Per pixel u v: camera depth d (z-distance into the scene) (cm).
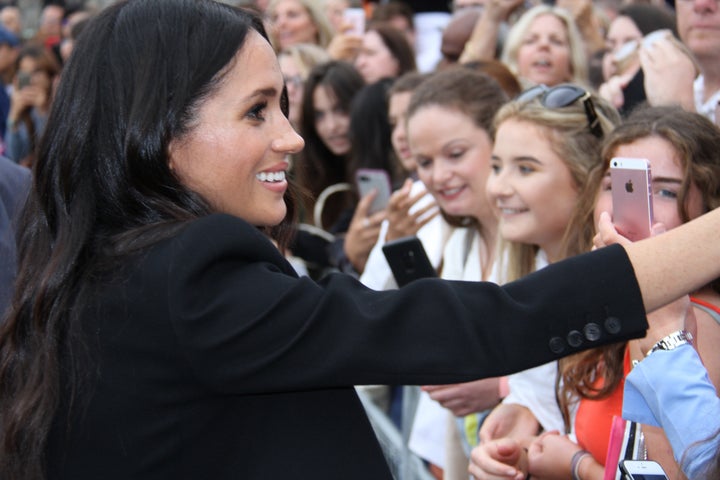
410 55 570
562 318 146
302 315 146
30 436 153
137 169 156
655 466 174
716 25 344
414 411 347
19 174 260
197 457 151
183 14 159
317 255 471
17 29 1224
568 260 150
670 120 218
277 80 162
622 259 149
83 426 153
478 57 485
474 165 310
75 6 1084
